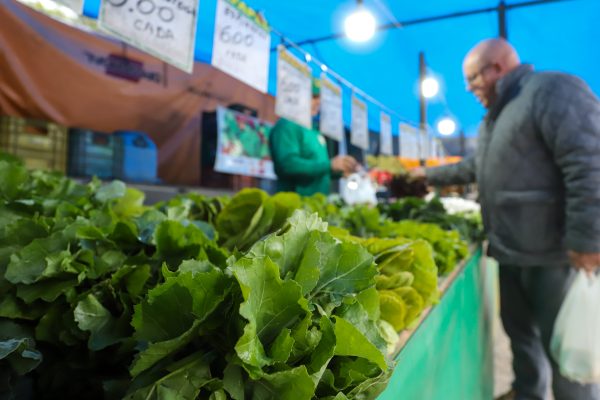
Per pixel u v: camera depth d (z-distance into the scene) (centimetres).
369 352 43
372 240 85
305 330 42
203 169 321
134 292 56
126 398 40
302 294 44
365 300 55
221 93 371
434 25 372
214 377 43
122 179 242
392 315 77
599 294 160
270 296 42
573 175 150
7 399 47
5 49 237
